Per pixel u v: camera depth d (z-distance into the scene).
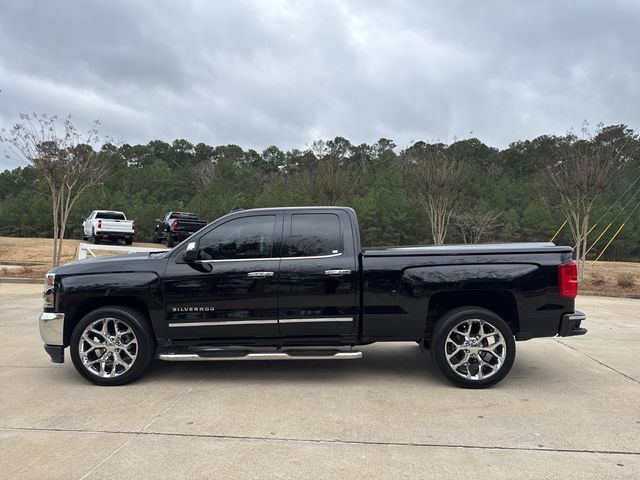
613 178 17.33
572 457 3.69
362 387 5.38
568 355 6.87
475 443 3.93
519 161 68.94
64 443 3.94
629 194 42.94
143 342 5.45
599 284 16.11
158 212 44.66
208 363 6.41
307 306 5.43
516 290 5.30
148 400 4.96
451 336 5.40
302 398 5.01
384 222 42.94
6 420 4.43
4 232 43.00
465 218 35.97
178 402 4.89
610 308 11.60
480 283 5.32
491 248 5.47
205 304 5.44
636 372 6.00
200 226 26.69
